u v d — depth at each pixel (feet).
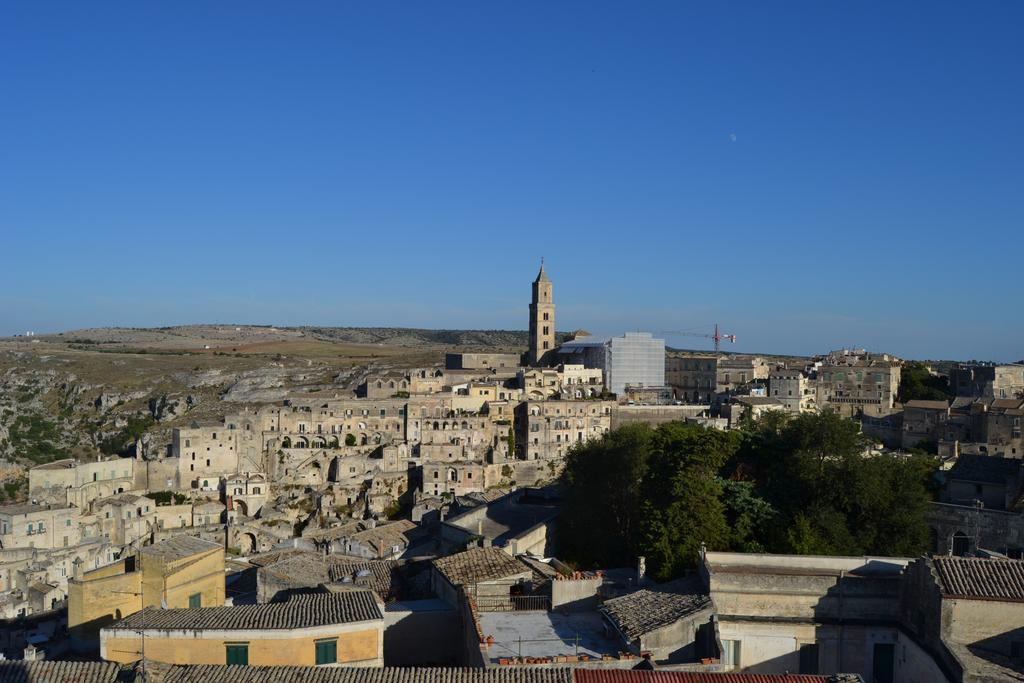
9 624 386.52
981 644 186.19
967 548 331.57
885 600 208.44
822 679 164.04
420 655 219.20
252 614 200.75
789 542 262.47
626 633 187.93
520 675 164.96
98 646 245.45
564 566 255.09
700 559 223.10
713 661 176.45
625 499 310.86
